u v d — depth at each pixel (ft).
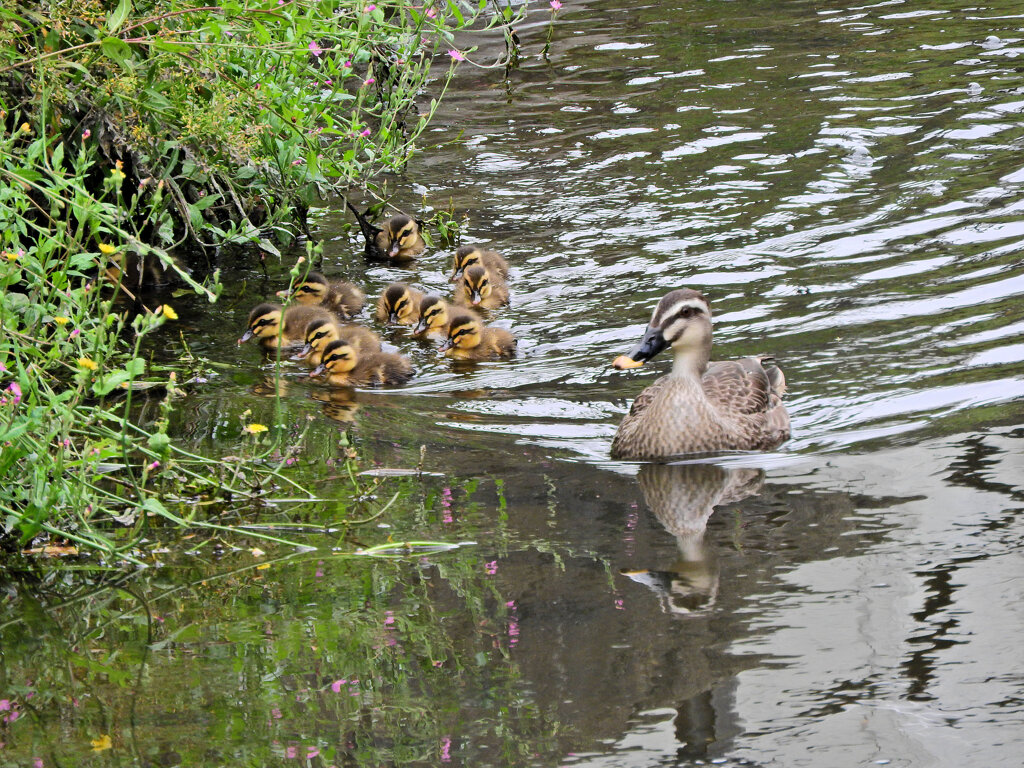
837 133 66.03
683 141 66.80
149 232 51.80
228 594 28.30
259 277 54.54
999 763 21.24
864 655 24.52
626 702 23.24
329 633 26.30
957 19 86.28
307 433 38.93
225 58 44.16
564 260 54.39
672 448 36.60
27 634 26.81
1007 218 53.78
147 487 33.81
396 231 55.98
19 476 31.04
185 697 24.00
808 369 42.50
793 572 28.25
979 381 39.78
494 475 35.47
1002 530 29.71
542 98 75.10
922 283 48.47
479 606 27.20
